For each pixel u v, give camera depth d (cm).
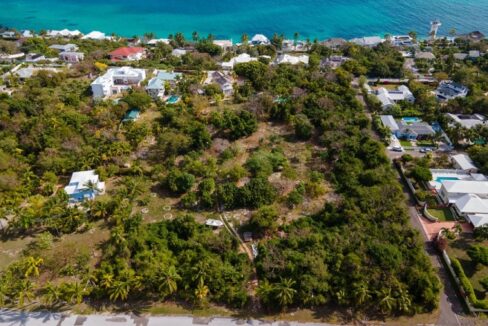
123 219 7731
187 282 6397
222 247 7094
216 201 8619
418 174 8988
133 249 7075
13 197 8362
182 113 11562
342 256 6650
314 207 8400
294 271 6431
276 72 14612
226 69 15962
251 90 13512
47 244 7325
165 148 10088
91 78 14775
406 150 10712
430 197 8738
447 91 13700
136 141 10212
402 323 6078
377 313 6222
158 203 8656
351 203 7838
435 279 6384
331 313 6228
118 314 6219
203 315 6219
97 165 9575
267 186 8569
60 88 13700
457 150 10688
